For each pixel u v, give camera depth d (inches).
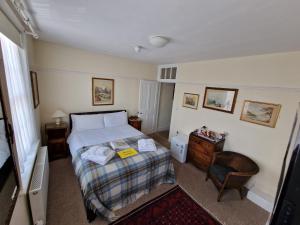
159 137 187.0
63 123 125.4
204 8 46.4
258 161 96.7
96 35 83.6
